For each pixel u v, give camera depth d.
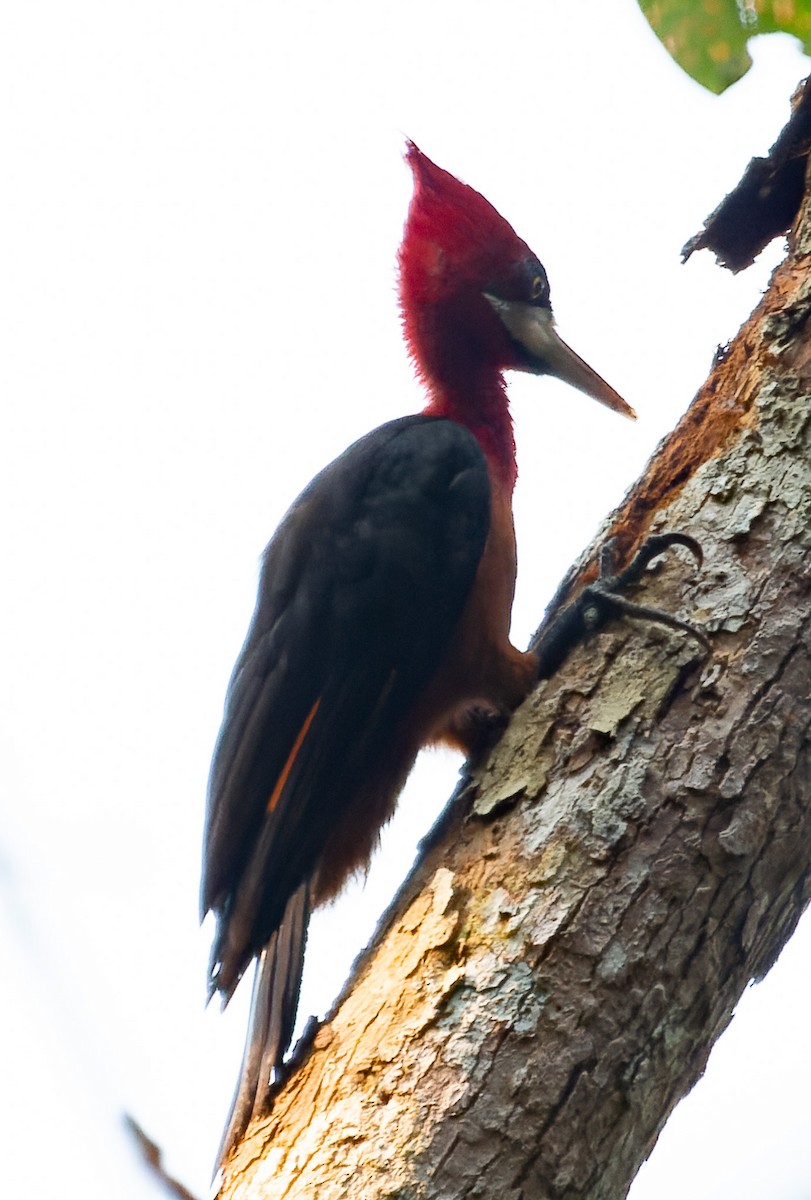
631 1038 6.12
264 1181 6.04
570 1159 5.88
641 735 6.93
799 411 7.79
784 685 6.86
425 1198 5.75
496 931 6.49
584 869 6.53
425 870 7.11
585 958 6.27
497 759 7.38
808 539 7.29
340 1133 6.05
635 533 8.41
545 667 8.37
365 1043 6.35
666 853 6.48
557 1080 5.99
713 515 7.70
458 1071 6.05
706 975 6.33
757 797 6.58
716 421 8.34
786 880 6.64
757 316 8.55
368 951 6.95
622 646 7.49
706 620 7.23
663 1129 6.36
